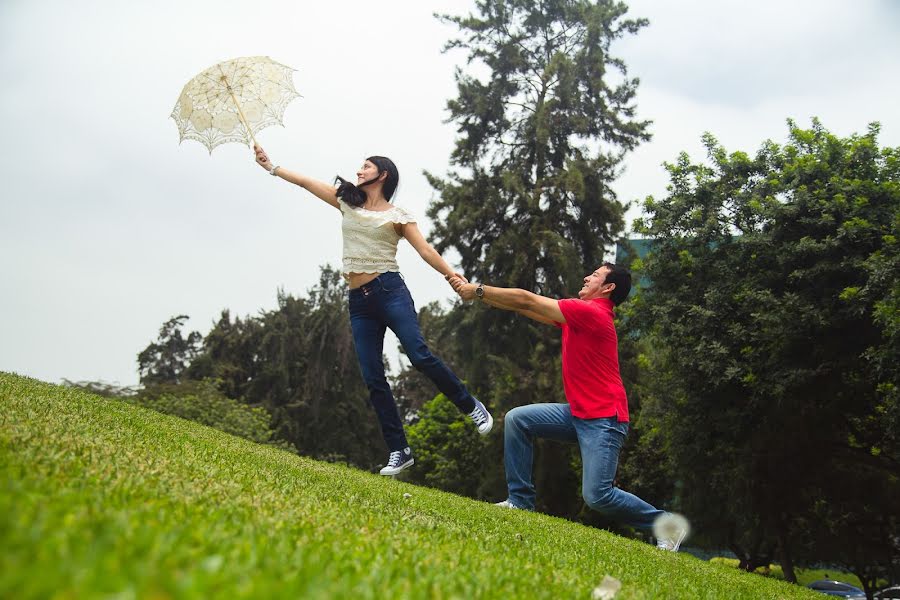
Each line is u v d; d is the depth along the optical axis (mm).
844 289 16094
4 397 5555
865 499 20297
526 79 31141
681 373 18859
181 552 1899
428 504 5844
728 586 5582
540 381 26359
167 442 5414
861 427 19562
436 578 2316
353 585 1953
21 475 2592
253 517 2871
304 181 6547
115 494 2703
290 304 44219
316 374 42375
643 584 3906
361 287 6266
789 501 20688
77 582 1443
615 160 29859
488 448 27406
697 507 22281
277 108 6957
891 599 23875
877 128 18266
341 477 6875
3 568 1450
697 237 18875
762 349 17125
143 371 48031
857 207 16688
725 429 18703
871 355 14750
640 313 19719
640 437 25625
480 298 6312
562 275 28297
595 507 6367
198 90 6926
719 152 19828
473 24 30406
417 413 41719
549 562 3662
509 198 29391
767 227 18516
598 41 29938
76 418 5348
